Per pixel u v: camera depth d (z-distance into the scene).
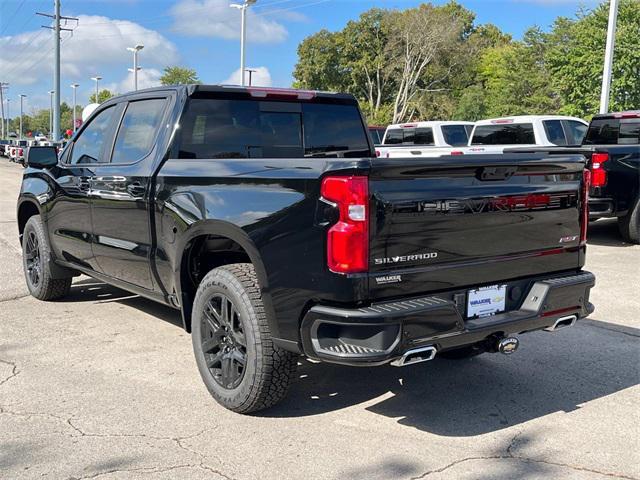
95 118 5.72
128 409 3.93
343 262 3.18
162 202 4.36
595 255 9.16
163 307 6.31
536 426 3.77
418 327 3.28
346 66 61.28
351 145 5.55
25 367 4.62
